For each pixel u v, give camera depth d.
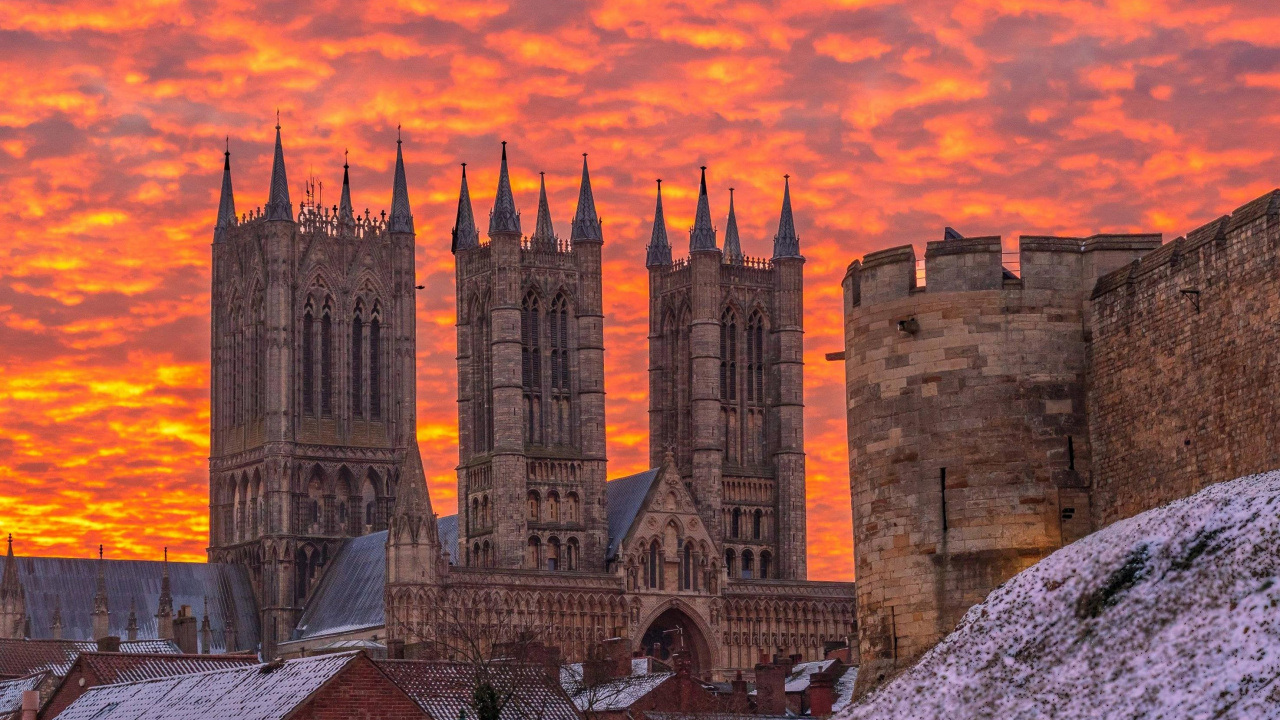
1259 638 62.47
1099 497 79.25
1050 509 80.06
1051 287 81.31
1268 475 68.44
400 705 116.94
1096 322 79.75
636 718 152.88
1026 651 69.69
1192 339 73.06
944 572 81.62
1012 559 80.31
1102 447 79.19
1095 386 79.81
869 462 84.56
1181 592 66.44
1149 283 75.94
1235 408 70.56
